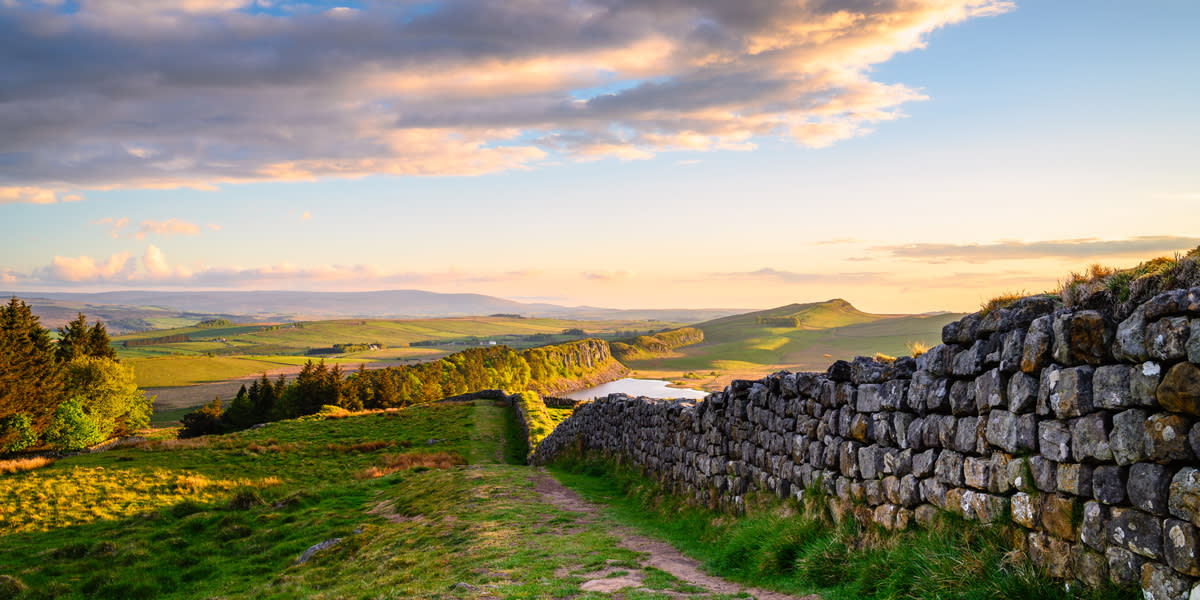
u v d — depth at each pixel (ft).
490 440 172.96
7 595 59.16
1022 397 23.41
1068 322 21.76
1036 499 22.50
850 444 34.88
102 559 69.26
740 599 29.07
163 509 89.35
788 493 41.88
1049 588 21.15
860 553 30.30
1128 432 19.16
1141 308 19.11
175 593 59.31
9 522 89.76
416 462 139.03
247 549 70.28
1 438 215.92
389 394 427.74
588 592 31.65
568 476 93.20
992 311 26.05
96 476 118.62
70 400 253.03
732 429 51.37
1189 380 17.26
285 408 382.83
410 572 43.19
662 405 71.97
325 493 94.79
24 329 292.61
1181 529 17.17
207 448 159.84
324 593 43.55
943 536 26.45
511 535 50.39
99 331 354.13
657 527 53.21
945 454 27.78
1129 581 18.74
